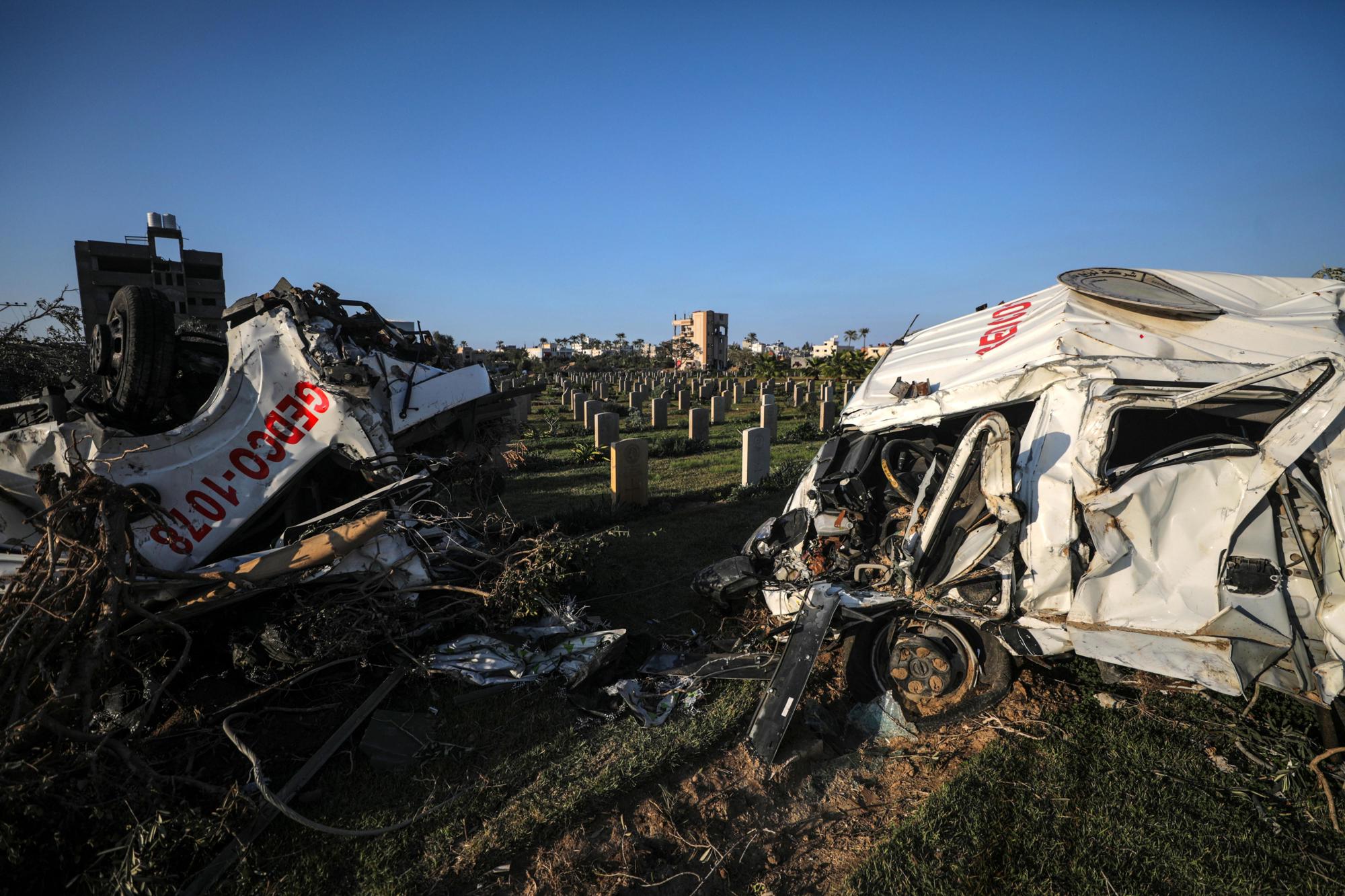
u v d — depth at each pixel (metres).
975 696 3.93
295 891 2.85
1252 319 4.04
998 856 2.90
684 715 4.10
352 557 4.33
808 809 3.33
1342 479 3.14
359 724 3.95
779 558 4.98
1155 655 3.26
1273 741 3.52
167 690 4.05
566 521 8.55
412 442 5.03
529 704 4.24
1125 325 4.06
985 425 3.52
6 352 8.34
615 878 2.90
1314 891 2.66
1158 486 3.34
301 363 4.47
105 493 3.42
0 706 3.04
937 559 3.92
